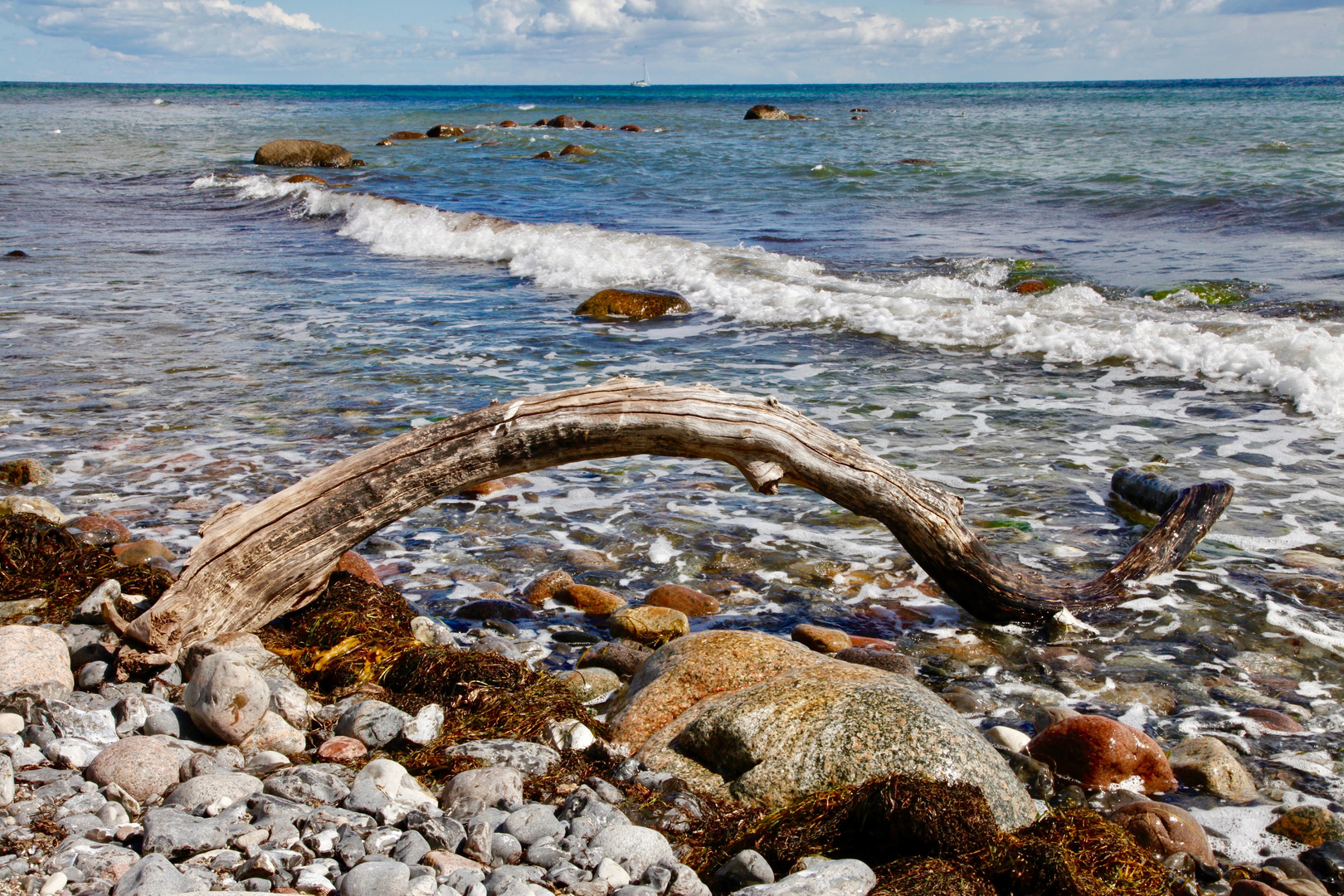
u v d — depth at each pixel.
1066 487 6.98
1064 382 9.55
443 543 6.28
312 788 3.20
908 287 13.32
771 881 3.01
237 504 4.69
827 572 5.89
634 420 4.77
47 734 3.51
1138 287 13.03
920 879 2.87
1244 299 12.19
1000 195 22.23
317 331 11.67
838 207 21.52
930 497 5.04
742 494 7.11
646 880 2.96
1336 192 19.48
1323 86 134.38
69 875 2.66
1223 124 43.50
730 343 11.18
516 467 4.84
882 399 9.05
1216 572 5.68
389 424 8.22
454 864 2.85
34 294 13.52
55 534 5.31
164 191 26.56
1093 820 3.27
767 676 4.10
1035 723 4.30
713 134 46.47
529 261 16.02
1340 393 8.63
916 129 46.38
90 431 8.05
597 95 146.00
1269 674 4.70
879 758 3.42
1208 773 3.87
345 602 4.77
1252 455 7.53
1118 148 32.53
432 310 12.98
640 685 4.29
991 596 5.15
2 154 34.66
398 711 3.84
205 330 11.62
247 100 108.12
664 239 16.56
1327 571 5.64
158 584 5.02
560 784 3.55
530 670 4.36
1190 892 3.16
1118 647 4.98
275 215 22.64
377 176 28.94
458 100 114.38
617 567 5.93
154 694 4.02
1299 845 3.51
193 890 2.58
